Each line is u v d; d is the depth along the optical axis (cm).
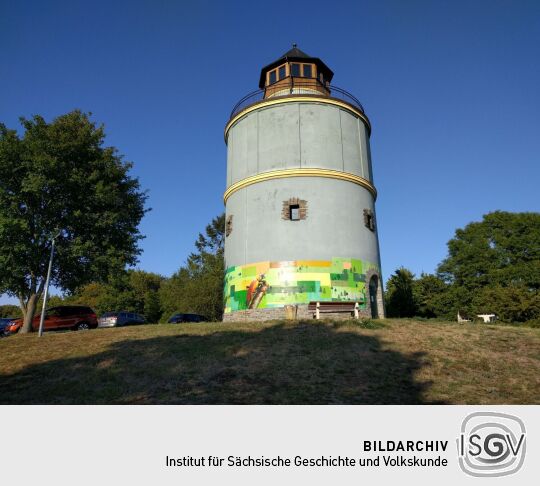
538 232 4272
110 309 5659
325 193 2255
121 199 2675
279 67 2575
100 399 917
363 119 2608
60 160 2438
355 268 2203
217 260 5272
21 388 1030
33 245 2292
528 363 1177
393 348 1273
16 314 7256
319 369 1084
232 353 1221
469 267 4484
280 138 2344
